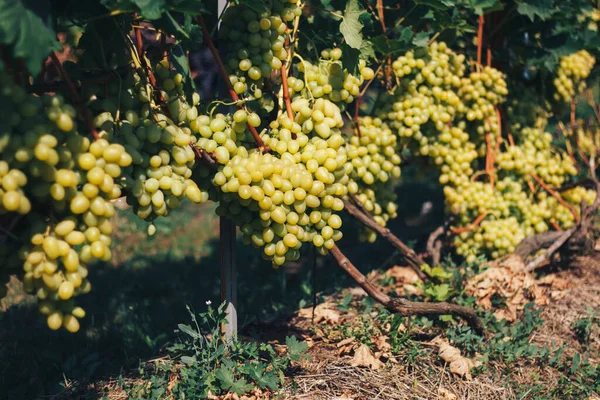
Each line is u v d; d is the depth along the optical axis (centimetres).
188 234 331
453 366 177
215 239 323
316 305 214
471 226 233
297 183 157
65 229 133
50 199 134
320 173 159
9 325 211
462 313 187
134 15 153
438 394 169
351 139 203
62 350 196
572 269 240
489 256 238
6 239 137
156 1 135
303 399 164
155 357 190
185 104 161
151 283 255
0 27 119
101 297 239
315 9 187
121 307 229
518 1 226
